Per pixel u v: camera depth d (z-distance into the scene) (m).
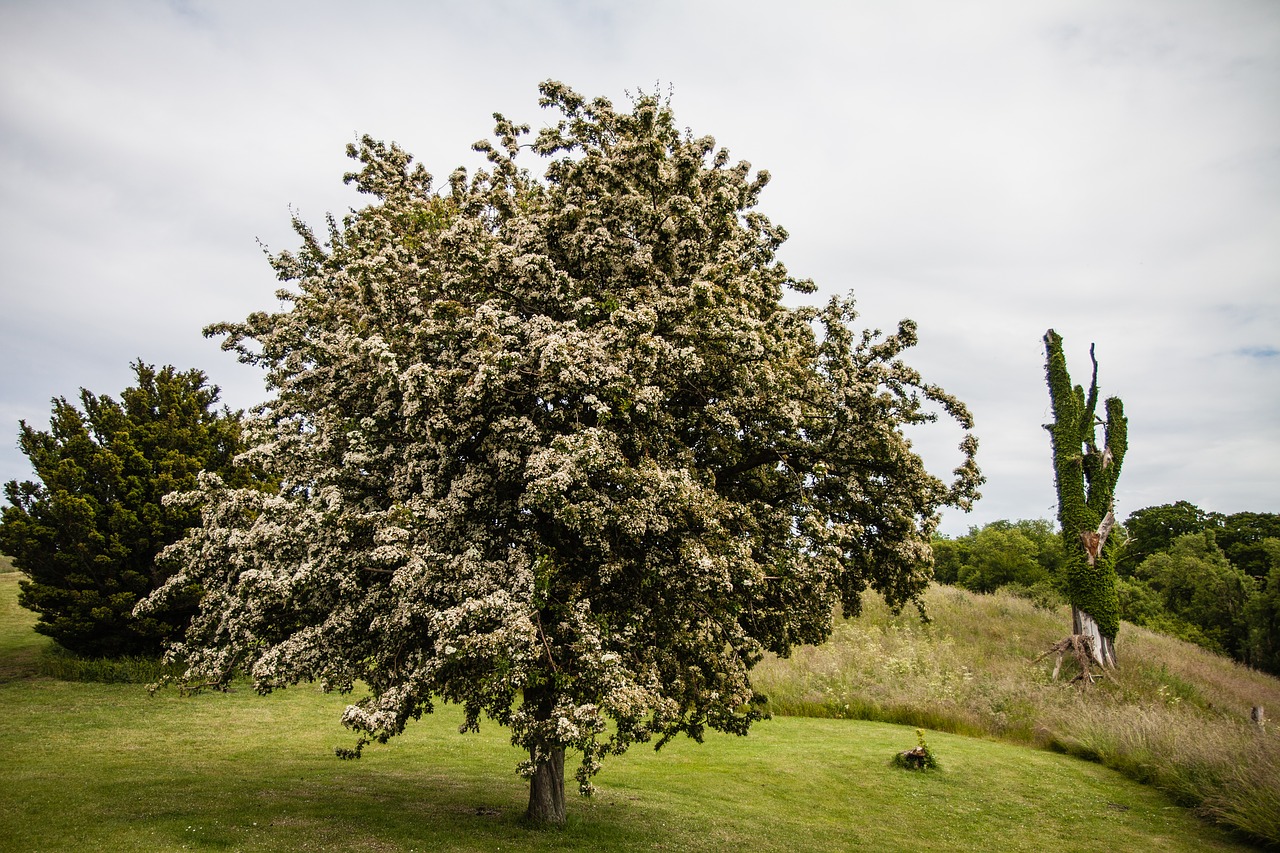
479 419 9.74
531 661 8.30
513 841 10.41
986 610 34.25
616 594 9.91
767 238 13.42
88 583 22.44
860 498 12.30
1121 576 61.69
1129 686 24.62
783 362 10.98
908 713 22.55
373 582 9.23
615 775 16.19
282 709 20.17
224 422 26.08
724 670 10.30
